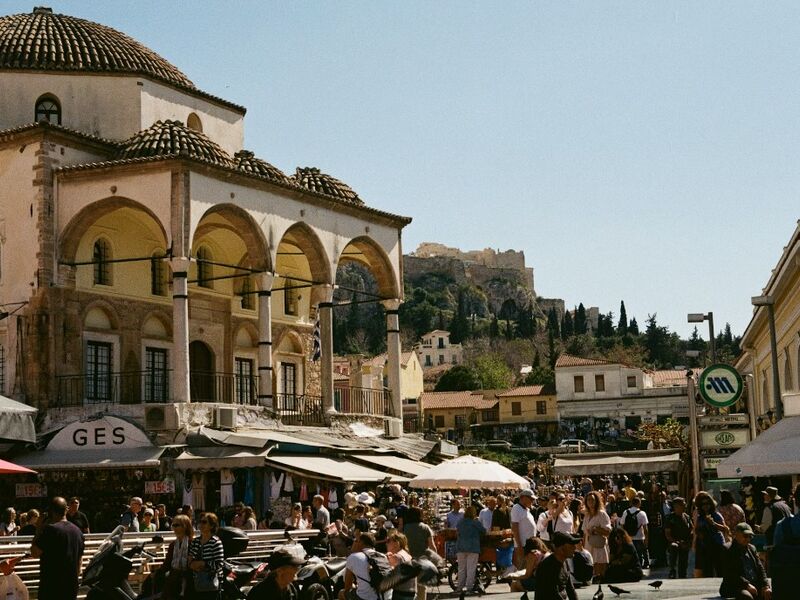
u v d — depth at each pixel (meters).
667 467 41.09
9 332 36.44
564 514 24.88
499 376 153.38
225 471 33.31
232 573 18.12
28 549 17.78
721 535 19.58
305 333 47.38
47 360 35.94
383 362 123.00
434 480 28.72
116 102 40.78
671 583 18.28
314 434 38.88
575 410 124.38
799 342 34.56
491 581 27.91
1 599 15.03
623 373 123.75
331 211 42.06
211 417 34.97
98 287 37.84
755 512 32.03
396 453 39.59
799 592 13.79
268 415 37.69
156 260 40.53
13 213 36.78
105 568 15.79
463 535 23.95
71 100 40.38
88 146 37.69
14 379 36.16
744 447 22.08
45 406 35.62
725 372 26.31
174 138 36.91
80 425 33.47
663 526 29.88
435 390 152.38
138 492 33.03
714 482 34.91
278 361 46.00
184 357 34.53
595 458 43.59
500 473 28.84
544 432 125.62
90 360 37.59
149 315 39.88
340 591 19.50
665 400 122.00
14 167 36.88
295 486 35.22
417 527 21.72
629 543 22.47
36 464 32.88
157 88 41.72
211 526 16.08
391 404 45.12
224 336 43.09
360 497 32.69
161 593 16.75
